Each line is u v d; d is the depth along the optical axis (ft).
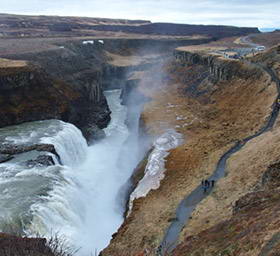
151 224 112.06
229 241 63.62
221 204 106.11
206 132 207.21
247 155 133.59
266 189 93.40
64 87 269.64
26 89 230.68
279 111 176.86
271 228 57.98
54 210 121.08
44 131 200.95
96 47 511.81
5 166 152.66
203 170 140.05
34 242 62.49
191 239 80.07
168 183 145.28
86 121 269.44
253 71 252.01
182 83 368.68
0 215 111.04
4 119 209.05
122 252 102.12
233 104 240.94
